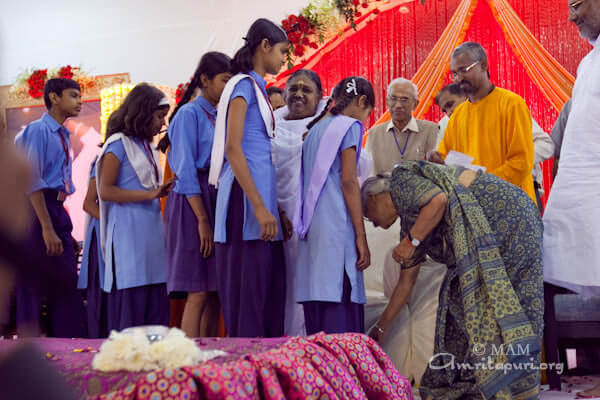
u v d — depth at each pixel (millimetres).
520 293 2293
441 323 2344
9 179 325
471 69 3338
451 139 3586
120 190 2965
